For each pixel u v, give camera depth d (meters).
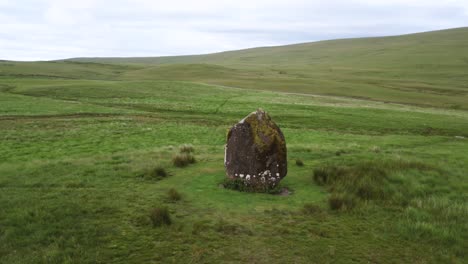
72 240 8.66
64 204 11.05
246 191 12.95
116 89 67.94
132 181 14.05
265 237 9.14
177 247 8.52
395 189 13.00
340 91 90.50
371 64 182.88
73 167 16.20
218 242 8.79
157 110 49.12
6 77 90.75
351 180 13.70
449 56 182.25
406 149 25.80
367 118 46.25
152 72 142.25
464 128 41.34
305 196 12.55
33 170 15.64
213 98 62.34
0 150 22.53
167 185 13.52
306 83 105.00
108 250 8.30
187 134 31.52
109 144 25.70
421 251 8.70
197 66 157.50
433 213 10.99
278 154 13.19
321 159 19.62
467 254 8.58
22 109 43.31
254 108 52.31
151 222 9.77
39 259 7.86
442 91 96.19
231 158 13.64
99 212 10.57
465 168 18.30
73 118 39.06
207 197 12.11
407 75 139.38
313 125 41.41
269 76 131.88
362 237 9.34
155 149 22.11
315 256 8.27
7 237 8.81
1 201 11.34
